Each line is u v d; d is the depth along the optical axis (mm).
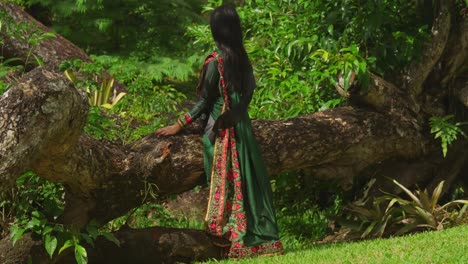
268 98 8945
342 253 5656
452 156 8719
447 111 8719
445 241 5684
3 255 6066
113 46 16062
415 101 8461
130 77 8422
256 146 6500
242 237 6340
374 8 8242
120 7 15648
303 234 8500
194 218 8703
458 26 8398
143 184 6500
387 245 5785
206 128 6504
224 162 6359
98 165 6199
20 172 5461
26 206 6125
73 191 6293
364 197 8625
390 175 8703
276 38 8773
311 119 7891
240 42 6469
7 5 10500
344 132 7965
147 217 8391
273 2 8992
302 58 8648
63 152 5789
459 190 9414
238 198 6371
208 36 9445
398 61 8547
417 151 8617
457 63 8469
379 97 8188
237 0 11914
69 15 15172
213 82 6402
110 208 6473
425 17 8766
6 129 5324
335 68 7840
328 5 8555
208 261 6305
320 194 9297
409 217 8070
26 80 5430
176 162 6668
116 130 7379
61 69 8305
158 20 16062
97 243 6465
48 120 5422
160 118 7738
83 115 5703
